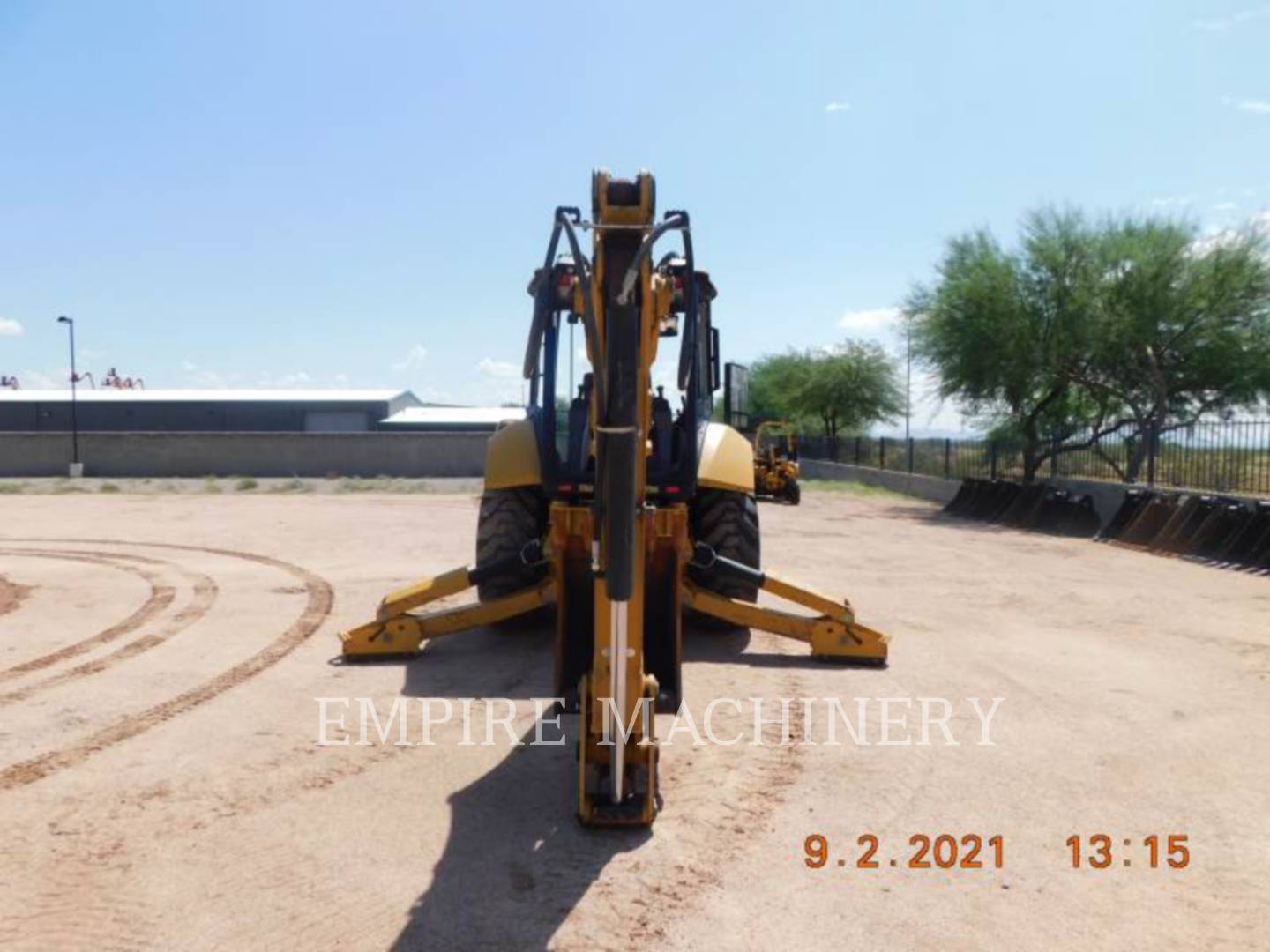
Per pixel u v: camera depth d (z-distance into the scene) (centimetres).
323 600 895
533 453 689
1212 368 1883
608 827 398
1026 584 1010
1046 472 2091
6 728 524
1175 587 1000
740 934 320
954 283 2066
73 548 1274
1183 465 1515
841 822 407
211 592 938
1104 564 1174
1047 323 1945
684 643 730
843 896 346
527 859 371
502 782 449
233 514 1775
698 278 603
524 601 670
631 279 348
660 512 497
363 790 439
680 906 338
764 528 1591
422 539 1386
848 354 4081
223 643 727
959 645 726
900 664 669
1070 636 760
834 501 2291
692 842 388
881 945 314
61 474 3078
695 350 564
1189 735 520
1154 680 631
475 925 324
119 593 935
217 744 499
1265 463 1344
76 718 541
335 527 1545
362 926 323
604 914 332
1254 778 459
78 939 314
